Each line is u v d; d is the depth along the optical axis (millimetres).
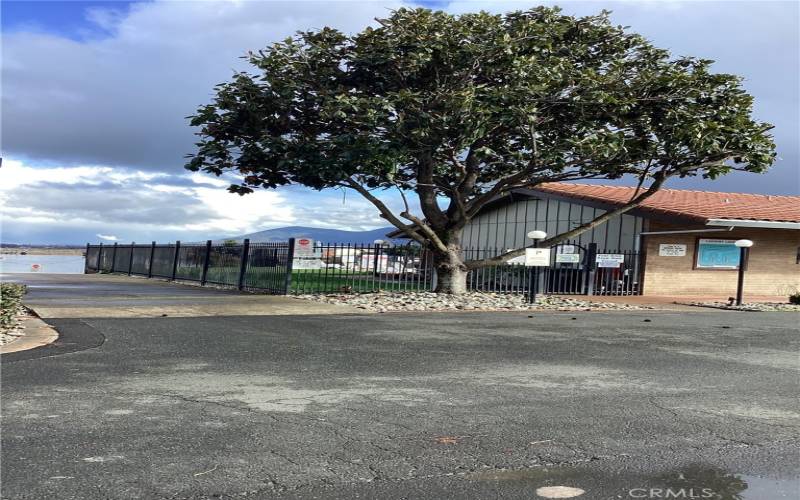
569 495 3670
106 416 4980
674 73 14383
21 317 10359
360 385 6324
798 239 22094
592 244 19547
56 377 6270
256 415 5141
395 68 14633
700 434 4914
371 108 13070
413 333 10023
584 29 15320
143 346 8172
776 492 3770
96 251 36719
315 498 3551
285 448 4359
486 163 17609
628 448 4535
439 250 16734
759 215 19297
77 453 4133
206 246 22422
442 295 16141
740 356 8703
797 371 7676
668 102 14492
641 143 15016
